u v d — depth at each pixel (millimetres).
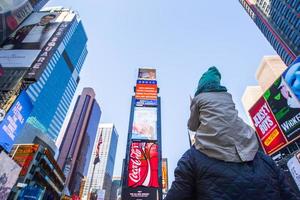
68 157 166250
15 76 102438
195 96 2275
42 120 111938
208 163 1751
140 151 43406
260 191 1565
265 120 49656
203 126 1923
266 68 127125
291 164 35531
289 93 43281
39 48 122250
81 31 163125
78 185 162125
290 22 99312
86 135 190000
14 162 37000
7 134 42625
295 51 98625
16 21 126812
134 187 37625
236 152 1719
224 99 2004
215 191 1585
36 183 55469
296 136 39750
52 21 142750
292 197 1727
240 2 154875
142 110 52562
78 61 160375
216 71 2381
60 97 133250
